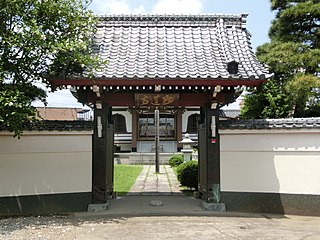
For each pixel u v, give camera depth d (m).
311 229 7.87
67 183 9.58
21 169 9.27
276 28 19.08
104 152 9.80
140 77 8.70
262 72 9.02
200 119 11.38
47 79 8.68
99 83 8.91
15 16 8.04
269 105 17.23
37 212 9.29
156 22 11.15
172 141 31.98
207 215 9.15
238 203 9.74
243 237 7.08
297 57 16.25
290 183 9.56
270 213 9.59
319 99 16.23
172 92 9.80
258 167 9.77
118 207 10.09
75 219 8.61
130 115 32.50
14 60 8.23
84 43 8.47
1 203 9.09
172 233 7.32
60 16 8.52
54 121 9.61
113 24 11.07
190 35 10.85
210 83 8.93
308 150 9.45
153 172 20.48
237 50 10.25
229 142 9.87
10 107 7.65
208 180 9.82
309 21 18.11
